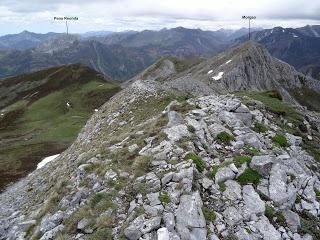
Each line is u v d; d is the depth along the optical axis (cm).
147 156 1948
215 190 1655
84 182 2042
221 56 18350
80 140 4428
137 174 1836
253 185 1728
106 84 12531
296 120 3222
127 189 1762
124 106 4222
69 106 10500
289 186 1739
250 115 2634
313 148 2823
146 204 1594
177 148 1958
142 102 4156
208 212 1520
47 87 12912
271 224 1536
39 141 7562
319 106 17500
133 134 2442
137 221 1484
